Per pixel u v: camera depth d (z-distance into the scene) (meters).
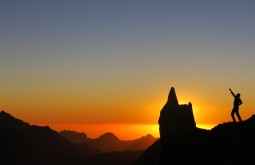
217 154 58.53
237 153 53.78
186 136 78.62
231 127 66.88
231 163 46.88
